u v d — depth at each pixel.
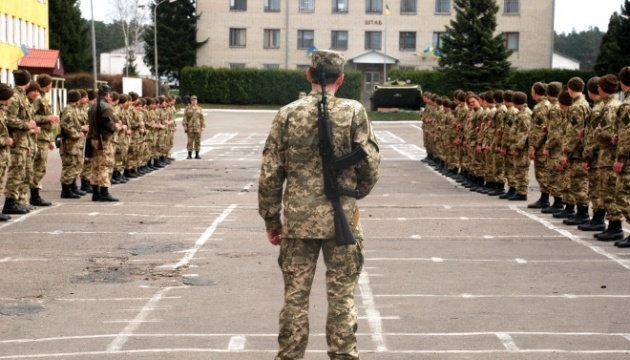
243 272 11.12
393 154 37.22
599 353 7.64
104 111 18.22
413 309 9.23
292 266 6.56
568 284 10.50
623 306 9.41
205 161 32.06
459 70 67.75
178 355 7.56
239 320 8.76
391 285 10.41
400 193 21.38
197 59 83.38
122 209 17.20
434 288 10.25
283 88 79.44
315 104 6.52
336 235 6.38
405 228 14.95
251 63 83.00
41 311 9.16
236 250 12.69
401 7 81.94
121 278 10.79
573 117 15.09
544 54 81.62
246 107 78.94
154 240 13.52
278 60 83.00
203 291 10.06
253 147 40.38
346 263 6.49
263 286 10.32
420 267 11.53
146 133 26.94
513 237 14.04
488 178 21.14
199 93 79.69
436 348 7.79
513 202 19.17
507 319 8.82
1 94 15.08
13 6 52.84
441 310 9.20
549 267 11.56
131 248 12.84
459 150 24.77
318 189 6.47
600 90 13.66
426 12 81.94
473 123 22.14
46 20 63.03
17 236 13.77
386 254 12.49
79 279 10.72
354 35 82.31
